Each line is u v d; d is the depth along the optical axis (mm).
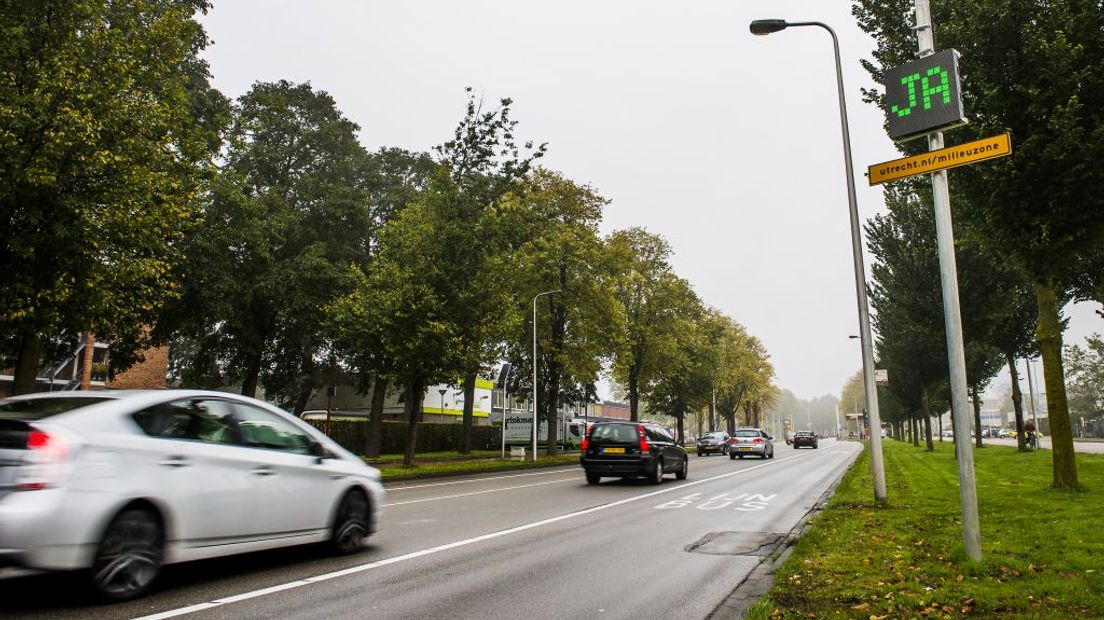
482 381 62031
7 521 4547
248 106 30859
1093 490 12328
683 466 20047
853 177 12562
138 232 14867
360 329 24688
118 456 5152
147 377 43250
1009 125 11586
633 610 5281
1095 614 4668
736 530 9477
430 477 22719
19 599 5152
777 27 13047
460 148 27906
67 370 38250
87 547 4859
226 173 25984
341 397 62719
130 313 17000
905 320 29797
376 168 37250
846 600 5254
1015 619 4590
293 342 31719
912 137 6625
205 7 24766
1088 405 83000
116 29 15023
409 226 26781
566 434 53969
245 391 30938
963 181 12406
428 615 5090
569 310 36719
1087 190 11078
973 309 23234
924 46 6652
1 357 18250
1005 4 11055
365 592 5742
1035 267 12469
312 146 33000
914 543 7645
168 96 17109
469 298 24906
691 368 57500
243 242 27016
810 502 13180
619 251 37719
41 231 13266
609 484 18203
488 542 8391
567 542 8438
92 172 14000
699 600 5586
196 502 5660
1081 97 11172
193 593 5516
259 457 6340
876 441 11766
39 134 12797
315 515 6922
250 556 7195
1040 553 6734
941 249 6375
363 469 7723
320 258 29328
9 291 13117
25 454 4770
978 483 15531
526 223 35125
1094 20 10938
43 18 14258
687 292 46156
